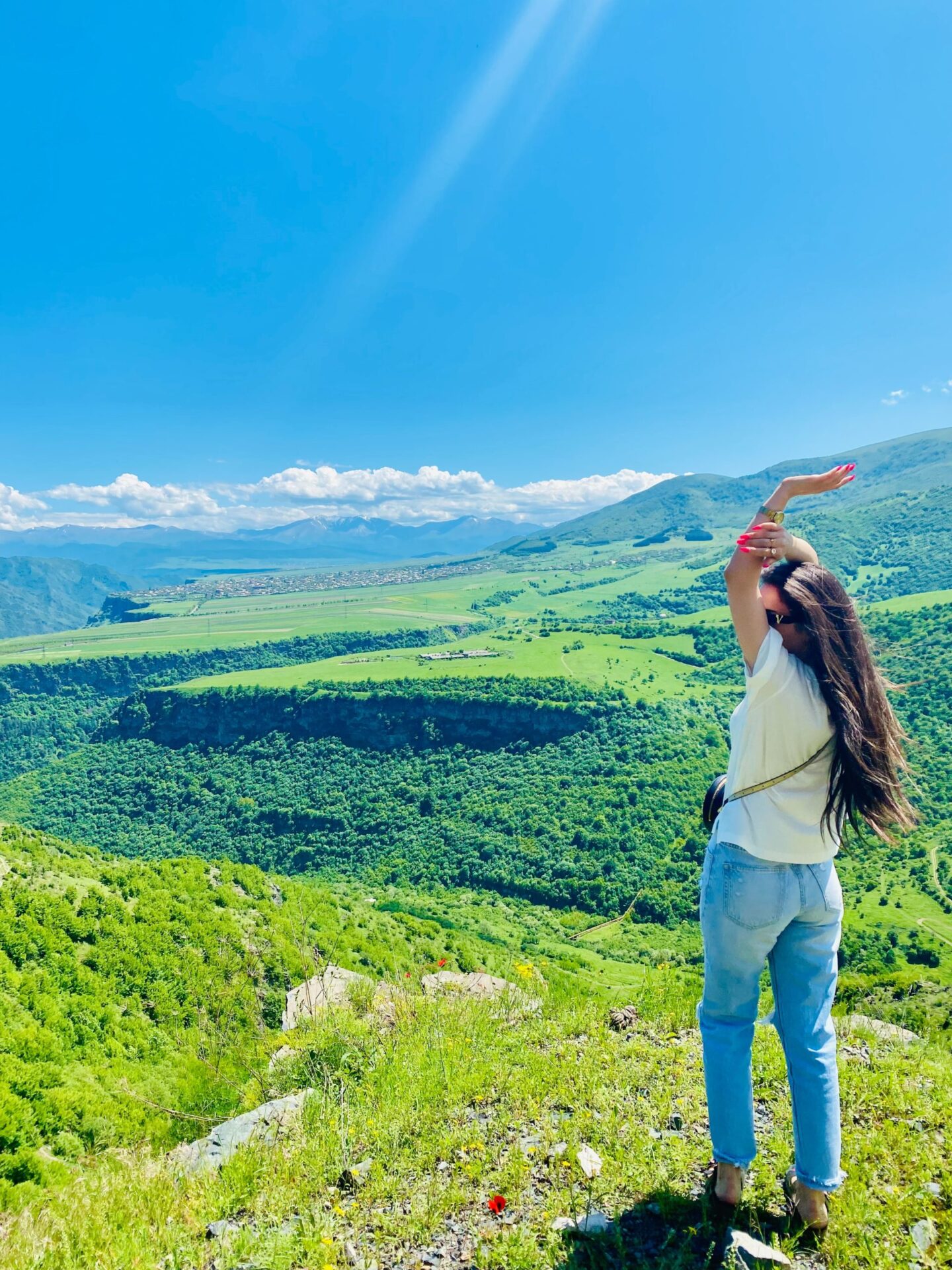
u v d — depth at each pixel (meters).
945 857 83.25
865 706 2.36
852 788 2.41
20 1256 2.77
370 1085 4.08
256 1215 2.94
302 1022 5.62
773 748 2.44
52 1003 29.02
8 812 177.50
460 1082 3.87
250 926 39.59
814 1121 2.46
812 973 2.56
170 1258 2.60
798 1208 2.52
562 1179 2.93
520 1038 4.68
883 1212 2.54
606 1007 5.20
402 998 5.89
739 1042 2.63
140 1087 23.02
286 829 154.75
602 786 132.00
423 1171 3.12
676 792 124.81
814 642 2.44
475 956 46.12
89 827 168.75
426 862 127.56
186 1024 29.59
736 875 2.52
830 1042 2.54
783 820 2.45
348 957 35.69
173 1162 3.68
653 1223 2.61
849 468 2.45
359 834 144.00
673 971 5.85
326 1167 3.23
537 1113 3.52
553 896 106.88
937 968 63.06
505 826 128.88
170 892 42.03
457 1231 2.72
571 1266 2.40
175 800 173.25
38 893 36.84
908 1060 3.98
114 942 35.25
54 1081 20.66
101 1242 2.76
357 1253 2.64
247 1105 4.61
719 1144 2.57
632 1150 3.05
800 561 2.57
